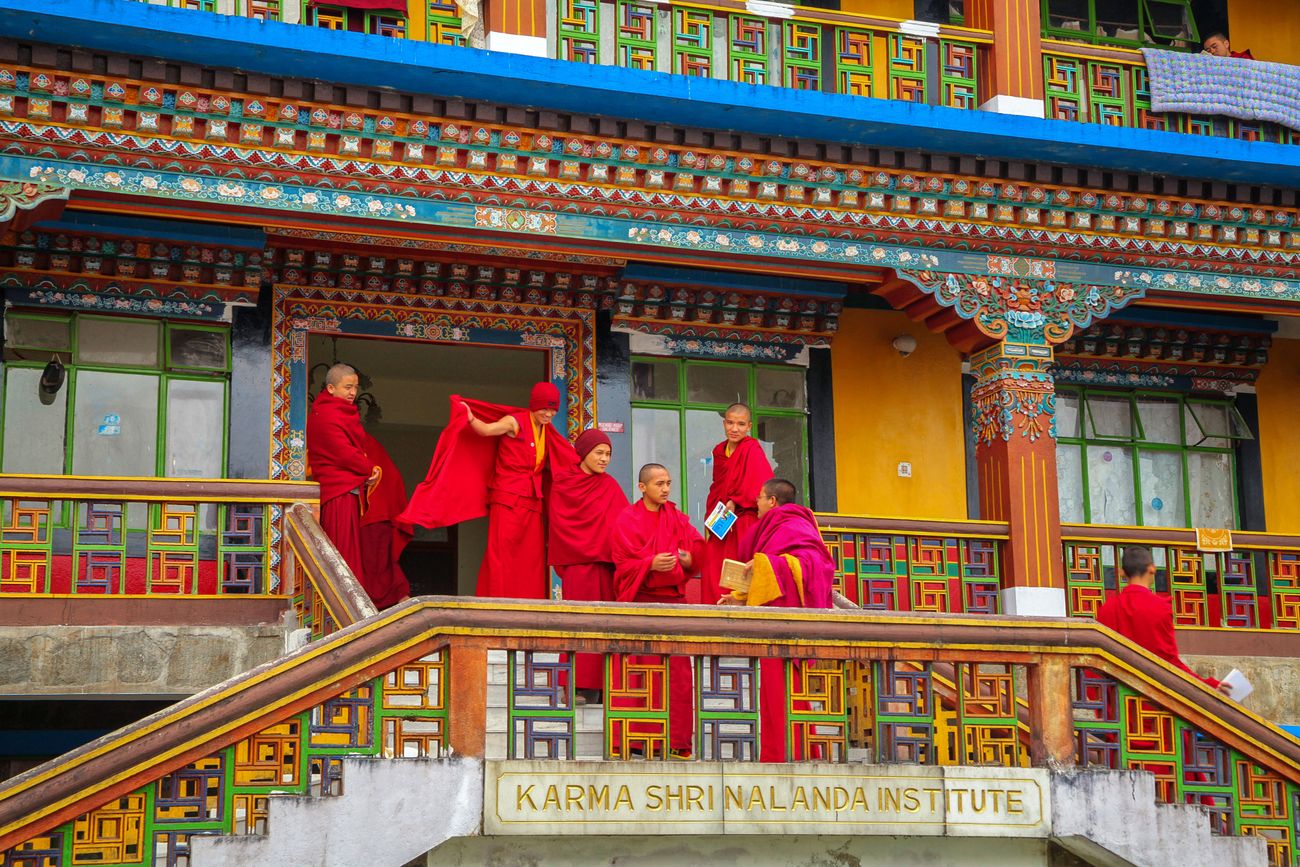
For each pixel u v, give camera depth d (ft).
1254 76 43.78
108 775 22.12
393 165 36.37
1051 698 27.04
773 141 38.29
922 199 39.93
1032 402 40.75
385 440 60.08
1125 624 33.32
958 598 41.09
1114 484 48.16
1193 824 27.22
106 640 33.09
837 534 39.78
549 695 24.72
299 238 39.96
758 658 25.76
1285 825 28.04
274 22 33.71
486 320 43.01
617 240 38.06
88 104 33.94
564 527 33.47
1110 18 50.01
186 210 35.27
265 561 35.14
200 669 33.45
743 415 34.68
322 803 22.94
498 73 35.12
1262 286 42.93
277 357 40.98
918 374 47.03
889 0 47.70
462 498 34.47
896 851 26.45
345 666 23.41
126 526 34.35
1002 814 26.32
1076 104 42.60
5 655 32.42
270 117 35.12
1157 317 47.65
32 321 39.19
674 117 37.29
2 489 33.22
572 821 24.12
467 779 23.73
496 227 37.19
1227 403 49.70
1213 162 40.45
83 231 38.01
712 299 44.47
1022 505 40.27
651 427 44.19
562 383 43.50
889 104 37.86
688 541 32.42
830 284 44.73
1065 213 40.96
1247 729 27.96
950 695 28.27
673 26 39.45
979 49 41.70
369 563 37.27
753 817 25.05
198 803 22.65
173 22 32.96
